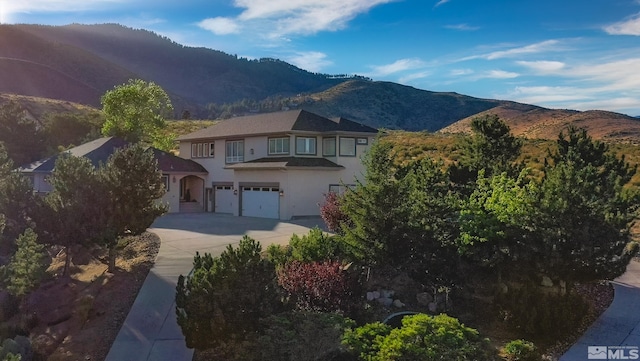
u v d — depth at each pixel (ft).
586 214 39.50
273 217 102.42
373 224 43.83
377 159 60.70
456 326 30.14
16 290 45.98
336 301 38.19
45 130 183.52
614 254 39.81
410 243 43.68
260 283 34.76
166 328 40.27
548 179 43.39
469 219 43.52
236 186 111.04
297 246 49.32
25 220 52.19
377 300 42.50
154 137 170.30
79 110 308.81
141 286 49.42
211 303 33.45
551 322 37.32
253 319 34.06
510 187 46.26
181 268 55.16
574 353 35.09
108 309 45.21
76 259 62.49
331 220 64.90
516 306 38.34
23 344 39.24
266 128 112.88
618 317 41.01
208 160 126.82
